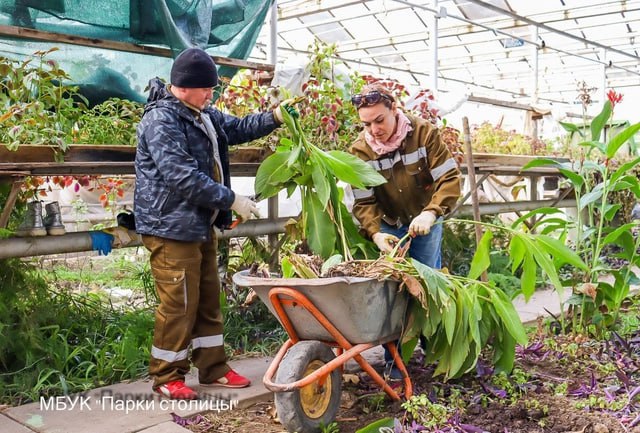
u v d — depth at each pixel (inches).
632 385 138.9
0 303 146.6
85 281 261.6
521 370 148.1
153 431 118.6
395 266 120.7
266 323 194.2
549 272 141.2
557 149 348.2
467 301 128.1
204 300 141.7
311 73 202.4
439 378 142.9
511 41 524.4
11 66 143.8
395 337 125.7
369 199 145.1
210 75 129.8
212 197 126.5
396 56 575.5
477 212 161.9
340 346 117.6
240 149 173.8
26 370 145.6
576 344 167.6
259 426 124.0
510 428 119.8
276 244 203.6
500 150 311.4
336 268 117.8
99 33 169.8
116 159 149.2
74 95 171.9
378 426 111.2
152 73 181.9
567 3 432.1
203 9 178.7
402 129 138.6
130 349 153.6
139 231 132.3
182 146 128.3
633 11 442.9
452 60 599.8
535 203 298.0
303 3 422.0
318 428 117.0
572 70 639.1
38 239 151.7
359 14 456.8
